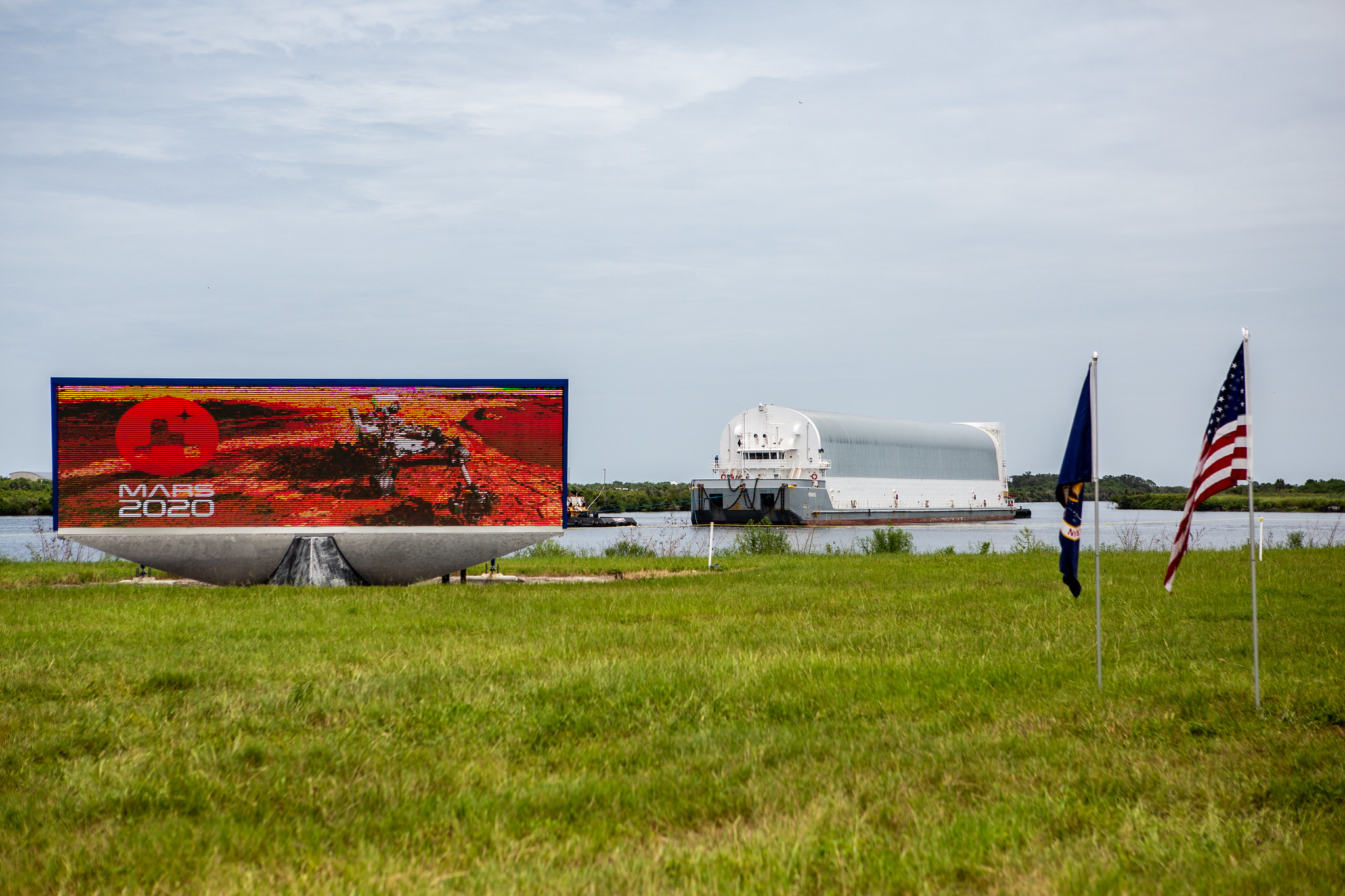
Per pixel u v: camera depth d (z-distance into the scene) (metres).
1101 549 35.78
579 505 103.75
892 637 14.98
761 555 35.38
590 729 9.80
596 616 17.39
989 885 6.16
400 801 7.59
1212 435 10.76
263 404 23.97
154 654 13.21
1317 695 10.79
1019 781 8.15
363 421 24.22
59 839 6.81
